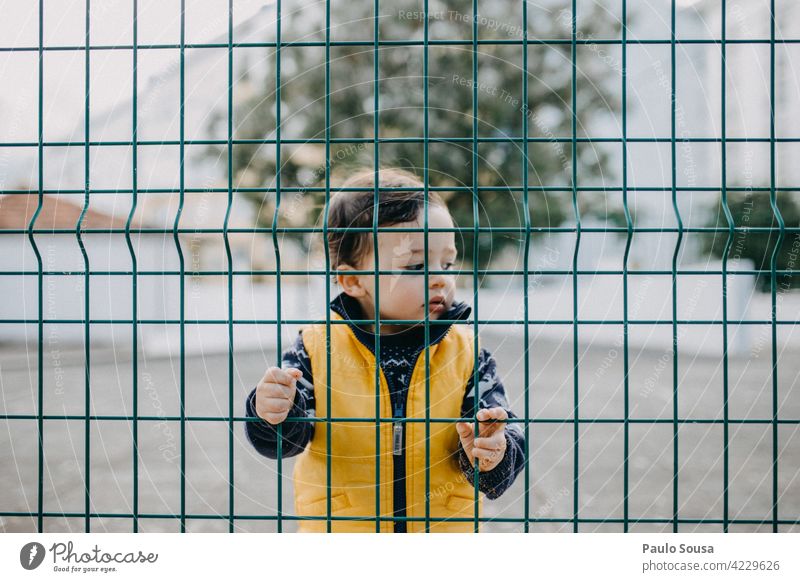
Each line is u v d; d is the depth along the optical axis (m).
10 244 5.60
